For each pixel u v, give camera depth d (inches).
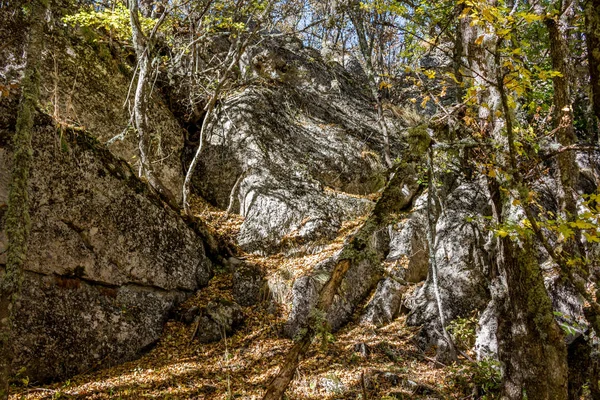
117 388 238.1
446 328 295.4
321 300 100.0
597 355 192.1
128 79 416.5
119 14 345.1
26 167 154.4
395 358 290.2
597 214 109.0
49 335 246.2
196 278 338.3
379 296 341.1
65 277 261.7
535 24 202.8
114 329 274.1
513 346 149.9
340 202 423.8
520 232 120.7
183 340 295.3
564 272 117.0
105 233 284.0
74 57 366.3
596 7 86.9
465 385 256.5
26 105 157.2
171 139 422.6
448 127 160.9
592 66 88.4
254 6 389.7
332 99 590.9
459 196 378.0
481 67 152.3
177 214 344.2
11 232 147.3
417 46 314.7
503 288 166.6
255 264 359.6
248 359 277.9
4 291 140.9
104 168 292.4
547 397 139.5
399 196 118.0
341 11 529.0
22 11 314.2
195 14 409.4
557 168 163.2
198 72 429.7
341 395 245.8
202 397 236.4
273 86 528.7
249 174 414.9
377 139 548.1
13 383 227.8
